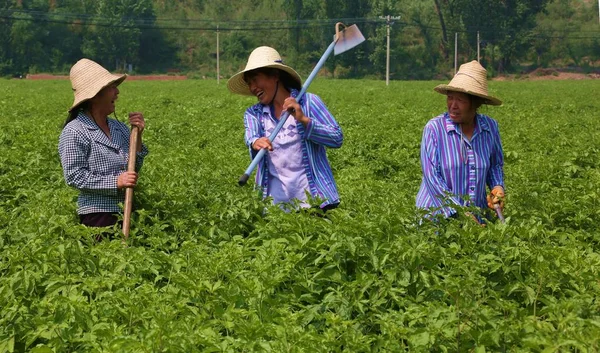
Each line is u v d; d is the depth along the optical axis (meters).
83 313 5.45
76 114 7.83
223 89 52.38
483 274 6.40
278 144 7.63
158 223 7.59
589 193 9.39
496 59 104.38
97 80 7.66
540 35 105.25
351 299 5.80
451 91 7.48
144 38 110.88
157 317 5.07
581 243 7.35
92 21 108.31
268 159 7.73
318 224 6.76
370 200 9.39
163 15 116.88
